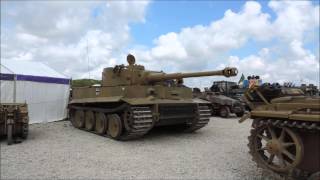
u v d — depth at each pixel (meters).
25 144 11.95
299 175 6.89
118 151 10.70
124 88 12.87
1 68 16.92
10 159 9.71
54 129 15.63
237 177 7.70
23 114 12.62
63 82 18.66
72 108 16.61
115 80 14.20
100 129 14.02
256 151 7.42
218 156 9.84
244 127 16.28
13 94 16.61
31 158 9.80
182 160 9.41
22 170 8.52
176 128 14.99
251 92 7.80
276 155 6.95
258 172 8.05
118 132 12.67
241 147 11.12
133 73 13.66
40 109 17.70
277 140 6.90
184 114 13.40
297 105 6.62
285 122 6.62
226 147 11.16
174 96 13.40
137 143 12.11
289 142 6.77
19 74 16.75
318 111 6.24
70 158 9.77
